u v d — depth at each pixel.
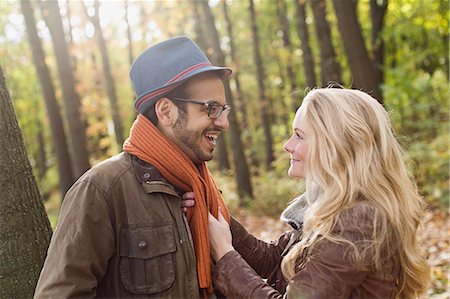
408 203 1.89
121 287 1.83
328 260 1.76
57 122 10.40
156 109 1.97
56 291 1.71
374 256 1.75
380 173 1.87
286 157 12.31
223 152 15.69
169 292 1.84
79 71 14.43
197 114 1.95
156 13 12.94
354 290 1.81
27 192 2.31
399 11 14.12
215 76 2.01
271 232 8.43
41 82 10.28
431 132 10.57
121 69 15.35
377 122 1.92
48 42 17.75
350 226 1.77
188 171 1.98
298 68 17.48
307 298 1.75
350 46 8.26
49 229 2.40
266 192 10.77
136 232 1.83
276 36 18.59
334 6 8.37
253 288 1.88
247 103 20.09
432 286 4.55
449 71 12.87
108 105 14.66
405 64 14.55
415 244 1.93
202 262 1.96
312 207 1.88
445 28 13.55
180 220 1.92
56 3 9.62
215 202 2.11
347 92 1.97
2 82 2.31
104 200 1.81
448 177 8.37
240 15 19.03
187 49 1.97
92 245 1.76
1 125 2.25
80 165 9.78
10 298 2.21
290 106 18.00
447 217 7.15
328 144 1.88
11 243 2.23
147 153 1.94
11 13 14.71
